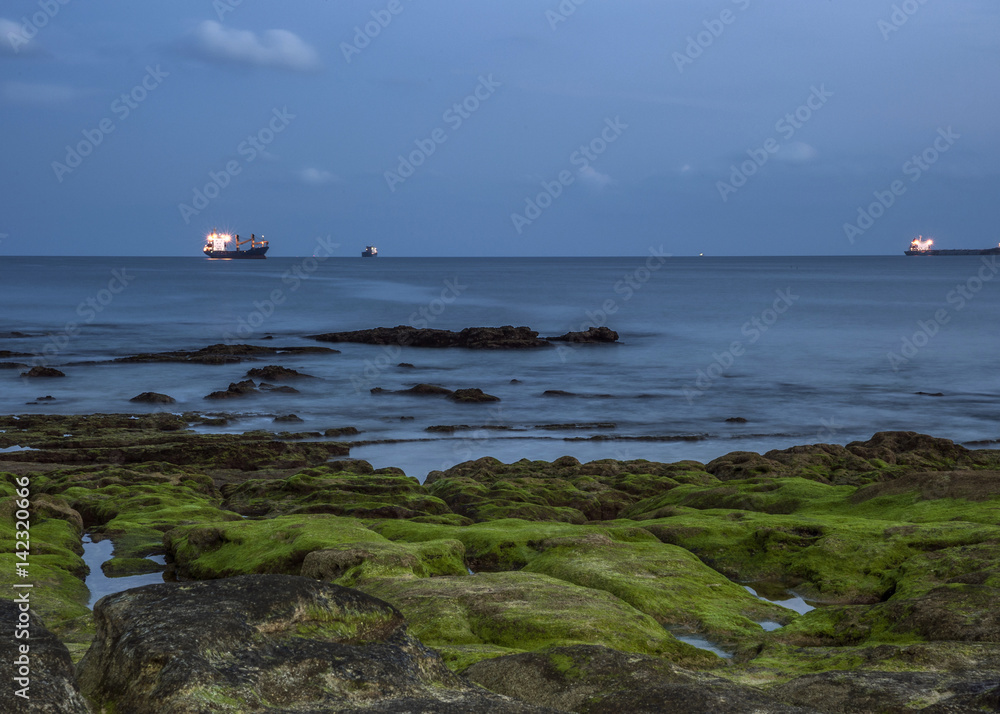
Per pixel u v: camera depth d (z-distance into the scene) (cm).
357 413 6850
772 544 2758
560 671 1245
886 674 1266
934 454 4922
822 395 7669
